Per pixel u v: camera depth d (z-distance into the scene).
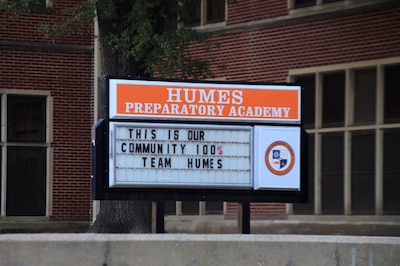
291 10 26.06
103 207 22.20
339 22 24.80
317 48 25.39
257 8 27.19
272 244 11.31
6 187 30.00
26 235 10.95
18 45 30.33
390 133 23.34
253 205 26.88
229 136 16.84
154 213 16.36
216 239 11.23
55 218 30.55
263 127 17.03
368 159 23.88
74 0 30.89
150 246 11.06
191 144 16.62
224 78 28.08
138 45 20.48
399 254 11.44
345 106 24.48
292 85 17.23
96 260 10.91
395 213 23.11
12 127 30.41
